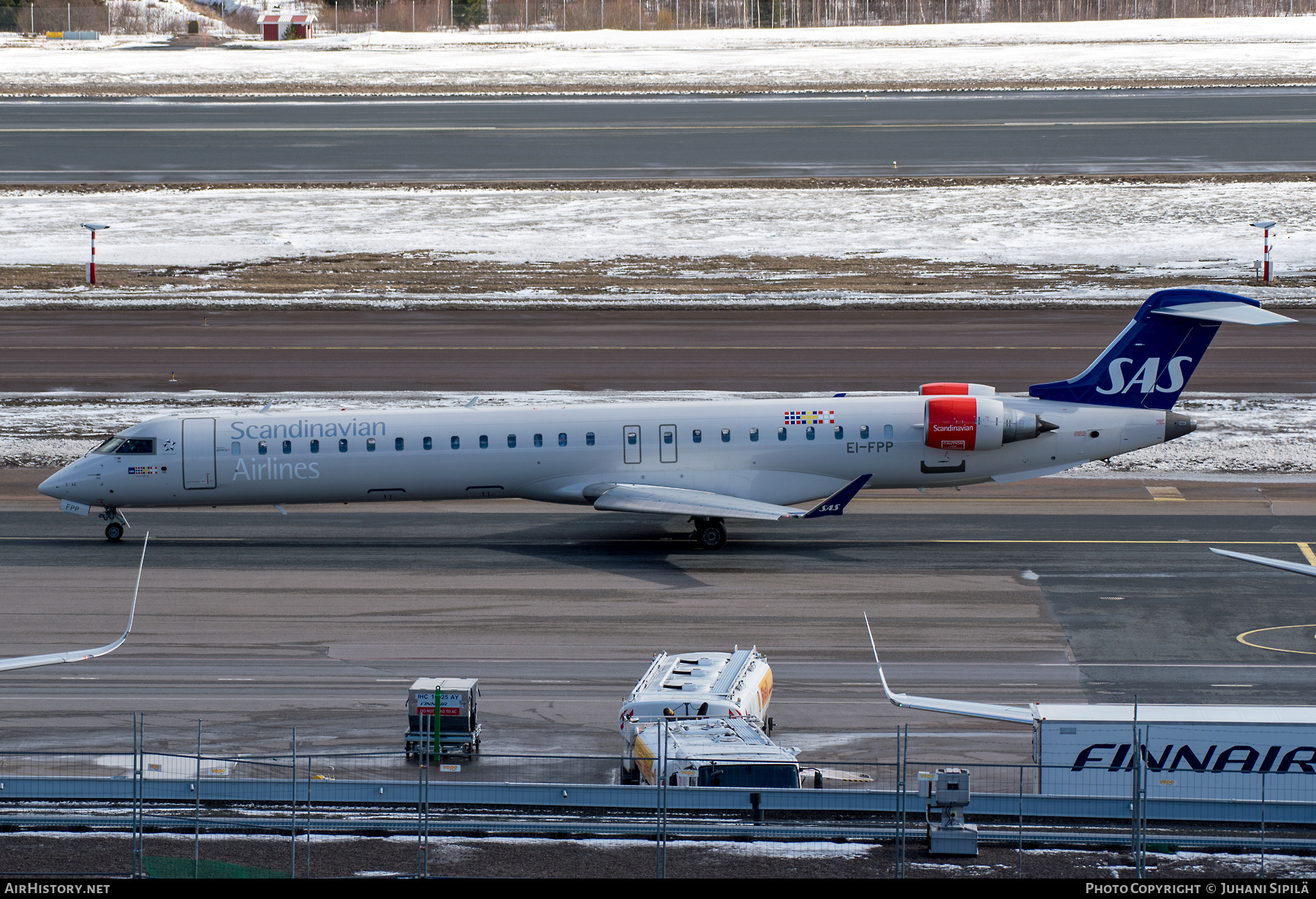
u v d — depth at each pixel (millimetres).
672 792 88312
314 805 90500
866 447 166375
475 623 137000
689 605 142125
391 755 97438
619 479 167000
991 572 153125
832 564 157000
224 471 167375
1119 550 160875
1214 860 82062
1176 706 94312
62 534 171750
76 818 87250
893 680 120250
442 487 169000
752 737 96500
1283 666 122562
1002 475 168500
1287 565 102500
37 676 121312
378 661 126125
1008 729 109812
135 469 166750
